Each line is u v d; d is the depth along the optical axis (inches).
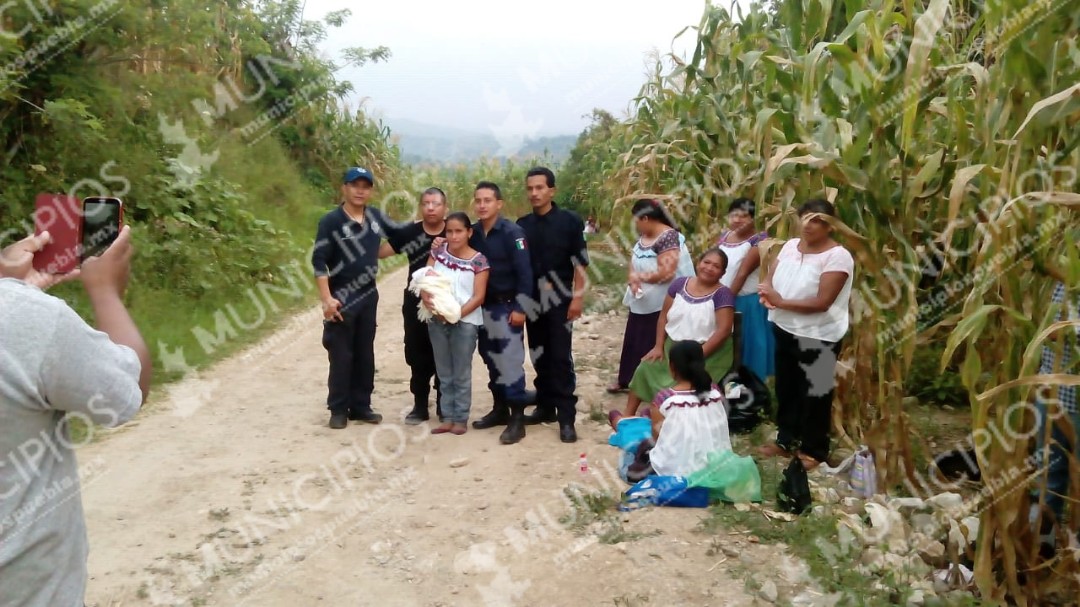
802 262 171.6
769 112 167.0
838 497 158.1
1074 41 117.0
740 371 206.2
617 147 505.0
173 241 349.4
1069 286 113.7
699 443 159.2
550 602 124.8
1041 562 130.0
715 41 264.7
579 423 211.8
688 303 187.9
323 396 240.4
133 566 135.2
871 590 123.1
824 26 173.8
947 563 136.7
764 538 140.8
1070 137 119.3
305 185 637.9
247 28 594.6
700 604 121.4
